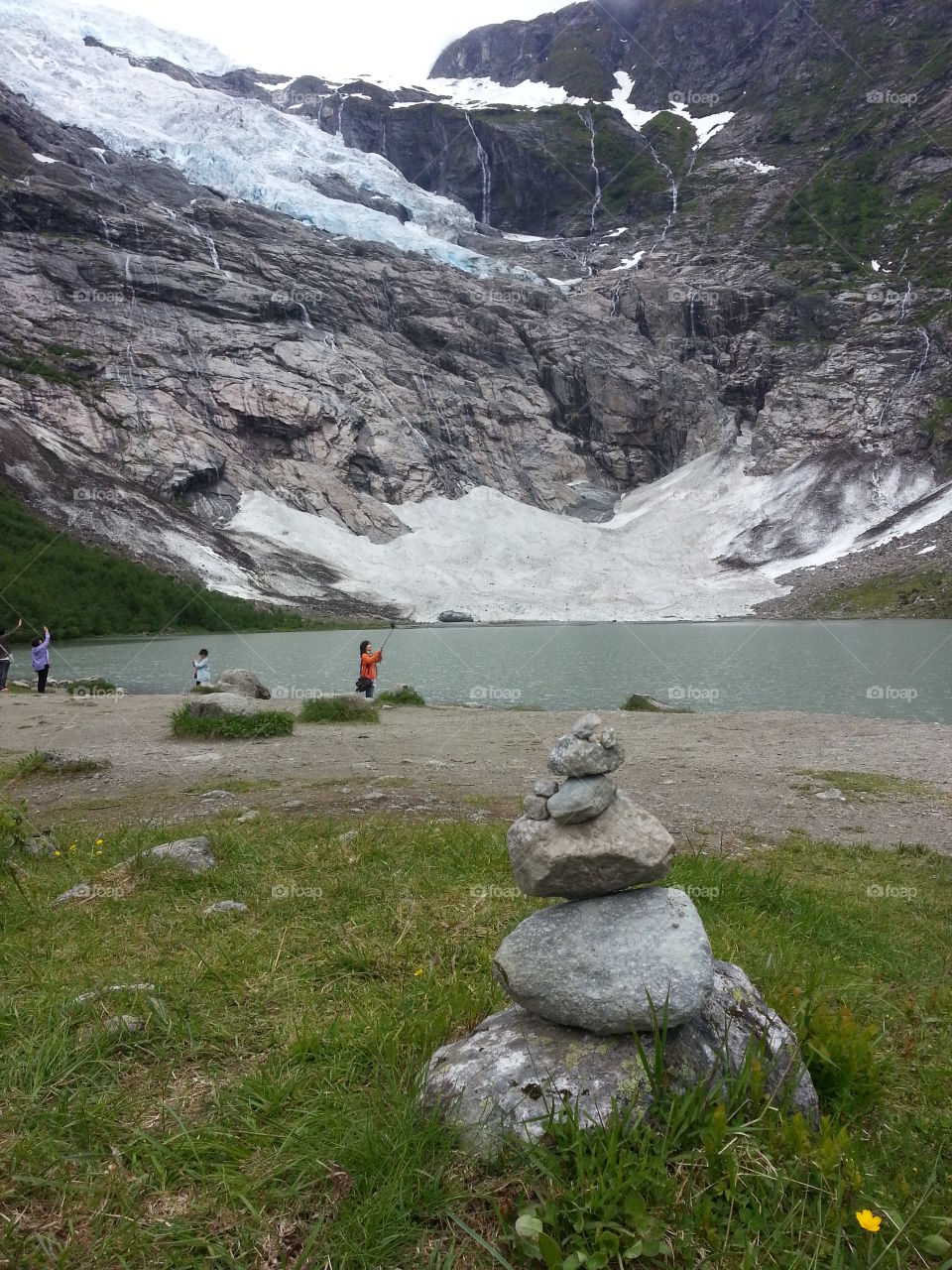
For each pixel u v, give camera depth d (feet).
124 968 13.96
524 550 407.44
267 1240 7.85
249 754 40.75
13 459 296.30
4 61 532.73
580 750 11.02
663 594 365.20
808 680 108.88
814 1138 9.25
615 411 506.48
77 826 25.91
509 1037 10.51
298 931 16.02
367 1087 10.31
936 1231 8.10
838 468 435.12
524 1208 8.04
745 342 527.81
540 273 603.67
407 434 445.78
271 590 312.29
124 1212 8.13
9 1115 9.52
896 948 16.98
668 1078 9.53
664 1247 7.63
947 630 224.74
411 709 66.39
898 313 494.18
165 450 354.13
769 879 20.22
